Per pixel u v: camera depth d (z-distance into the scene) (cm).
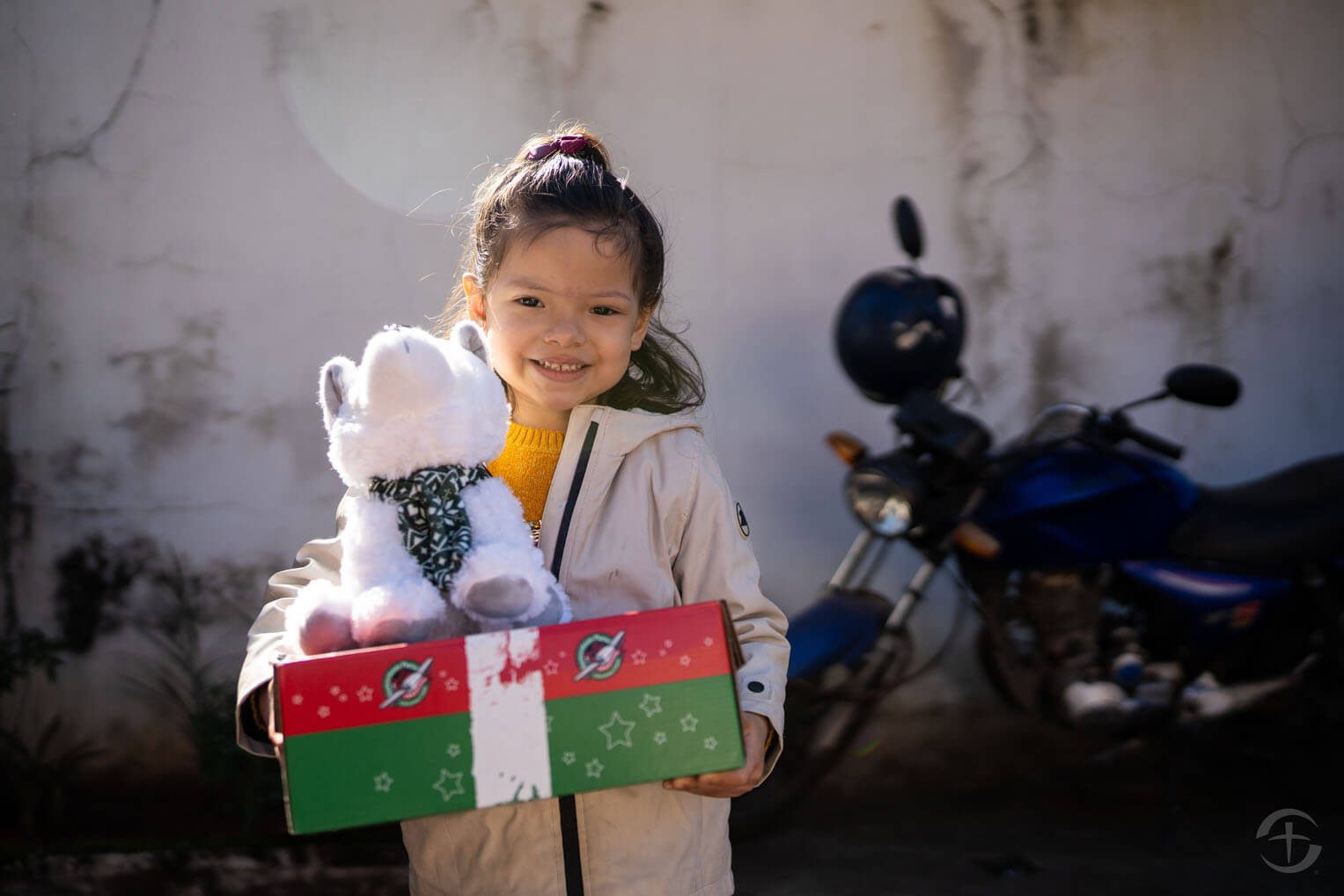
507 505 139
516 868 149
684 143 375
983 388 390
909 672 325
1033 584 313
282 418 360
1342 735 368
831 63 380
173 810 345
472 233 171
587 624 125
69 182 354
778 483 381
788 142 379
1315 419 402
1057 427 318
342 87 361
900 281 312
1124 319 394
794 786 313
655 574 154
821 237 381
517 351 155
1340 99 400
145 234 356
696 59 375
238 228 359
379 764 121
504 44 367
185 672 354
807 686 298
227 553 359
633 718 125
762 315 379
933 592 379
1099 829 340
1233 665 321
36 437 354
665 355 185
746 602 157
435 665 123
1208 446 398
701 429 164
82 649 354
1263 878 308
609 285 154
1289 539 306
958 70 385
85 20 354
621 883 149
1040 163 389
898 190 384
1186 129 395
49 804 341
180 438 358
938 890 304
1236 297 398
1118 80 392
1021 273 390
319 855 320
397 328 138
